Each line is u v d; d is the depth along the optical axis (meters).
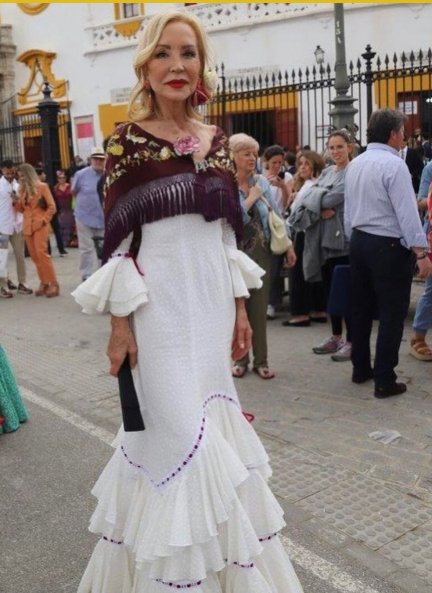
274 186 7.05
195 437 2.14
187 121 2.29
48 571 2.93
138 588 2.23
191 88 2.20
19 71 23.47
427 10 15.03
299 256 6.87
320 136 15.83
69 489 3.69
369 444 4.12
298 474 3.76
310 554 2.98
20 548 3.12
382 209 4.61
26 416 4.70
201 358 2.24
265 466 2.37
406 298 4.78
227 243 2.40
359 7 15.73
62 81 22.02
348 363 5.75
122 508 2.30
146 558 2.09
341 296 5.52
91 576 2.42
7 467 3.99
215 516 2.12
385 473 3.74
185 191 2.15
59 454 4.16
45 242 9.25
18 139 22.31
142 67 2.21
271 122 16.81
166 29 2.15
